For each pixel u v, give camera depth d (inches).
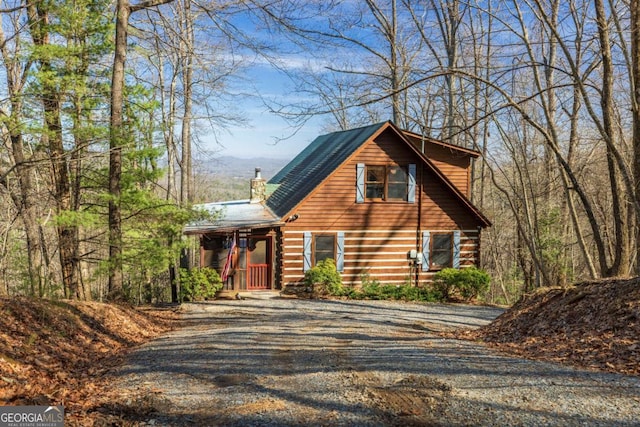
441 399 238.4
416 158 906.7
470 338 424.5
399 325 544.1
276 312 661.3
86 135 493.7
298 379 284.0
